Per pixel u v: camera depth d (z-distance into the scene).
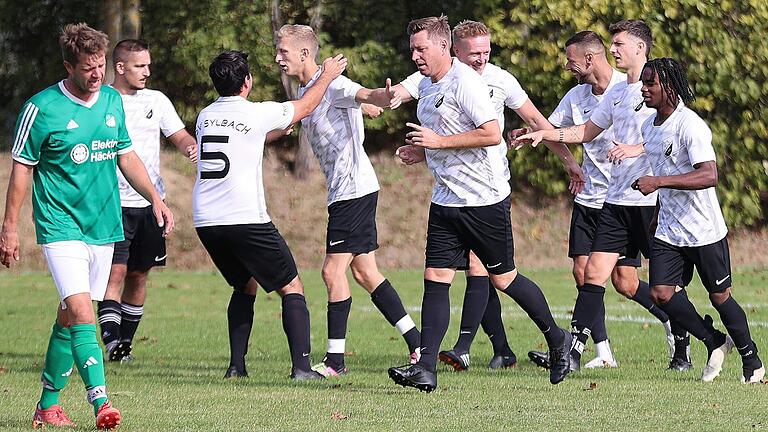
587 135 34.16
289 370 34.00
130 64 36.59
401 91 32.25
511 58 76.25
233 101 29.77
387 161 85.12
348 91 32.19
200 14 81.38
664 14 76.50
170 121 37.78
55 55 87.44
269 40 81.12
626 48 33.44
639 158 32.75
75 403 27.05
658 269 30.64
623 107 33.59
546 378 32.19
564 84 76.25
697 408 26.02
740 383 30.83
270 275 30.48
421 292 58.84
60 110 23.20
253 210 29.67
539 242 75.94
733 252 76.81
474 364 36.03
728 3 76.19
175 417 24.55
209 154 29.67
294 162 82.88
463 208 28.61
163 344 41.34
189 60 80.94
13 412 25.64
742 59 76.75
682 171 29.78
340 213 33.09
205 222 29.75
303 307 31.36
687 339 34.31
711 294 30.83
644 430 23.08
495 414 25.12
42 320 48.94
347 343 41.47
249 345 41.19
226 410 25.56
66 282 23.20
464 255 29.41
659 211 30.83
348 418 24.48
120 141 24.44
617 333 43.78
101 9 75.75
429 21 28.73
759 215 79.38
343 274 33.38
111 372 33.44
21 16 87.25
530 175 79.00
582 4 75.50
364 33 84.06
